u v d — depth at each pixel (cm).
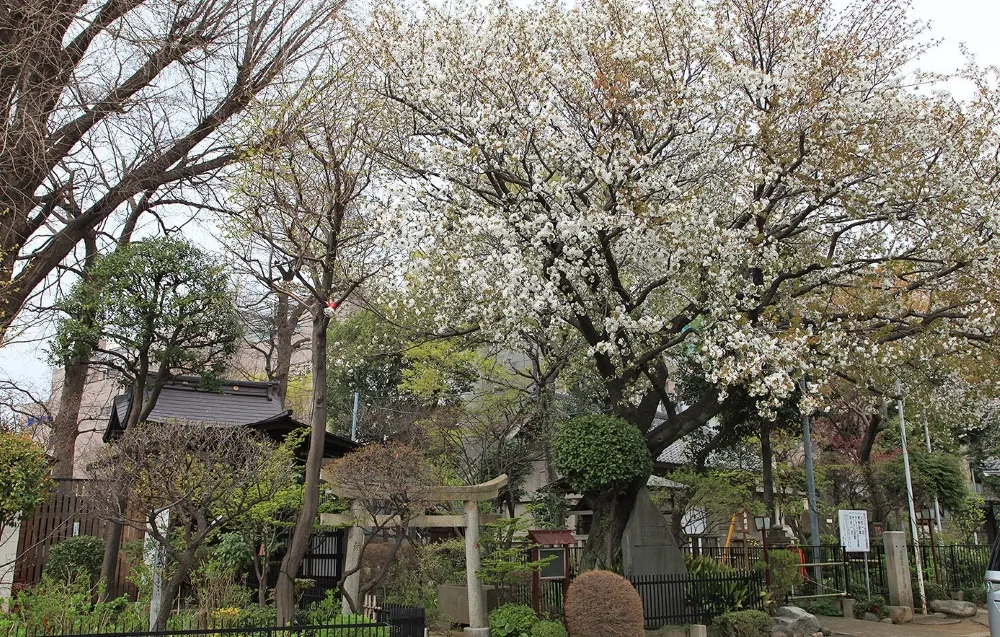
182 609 934
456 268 1088
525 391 1636
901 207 1138
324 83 1115
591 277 1166
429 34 1141
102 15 1309
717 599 1083
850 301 1313
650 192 1080
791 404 1417
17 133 1105
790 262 1217
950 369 1424
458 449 1641
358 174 1008
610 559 1097
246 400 1650
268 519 983
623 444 1070
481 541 1088
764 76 1042
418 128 1222
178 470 739
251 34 1449
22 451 966
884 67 1177
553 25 1155
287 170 1056
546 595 1040
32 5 1132
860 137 1064
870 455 1870
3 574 1080
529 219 1122
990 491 2297
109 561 1037
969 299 1145
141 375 1166
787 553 1255
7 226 1217
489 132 1098
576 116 1164
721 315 1134
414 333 1361
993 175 1189
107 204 1400
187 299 1155
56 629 732
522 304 1055
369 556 1262
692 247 1048
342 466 948
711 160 1177
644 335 1190
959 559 1603
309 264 1178
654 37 1092
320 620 882
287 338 2330
